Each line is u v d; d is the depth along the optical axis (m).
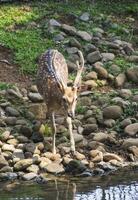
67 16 19.83
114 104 15.26
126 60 17.77
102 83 16.56
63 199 10.92
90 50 17.84
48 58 14.04
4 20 19.08
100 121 14.65
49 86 13.45
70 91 13.14
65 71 14.15
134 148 13.47
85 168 12.59
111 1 21.56
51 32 18.64
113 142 13.84
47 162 12.84
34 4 20.56
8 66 17.22
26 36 18.42
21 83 16.53
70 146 13.29
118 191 11.35
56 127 14.27
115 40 18.73
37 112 14.75
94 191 11.37
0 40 18.03
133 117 14.84
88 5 20.94
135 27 20.05
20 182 12.05
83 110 15.12
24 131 13.97
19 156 13.04
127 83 16.73
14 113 14.80
